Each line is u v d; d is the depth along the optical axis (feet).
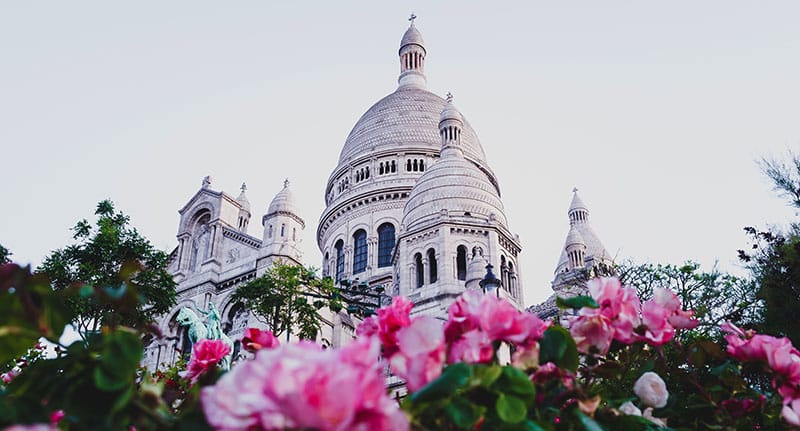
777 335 73.26
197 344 21.80
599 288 18.31
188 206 220.84
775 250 79.46
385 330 16.14
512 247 219.20
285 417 10.02
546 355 16.98
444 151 234.38
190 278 204.23
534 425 14.16
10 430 10.75
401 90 349.20
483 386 14.39
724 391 20.03
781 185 85.46
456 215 205.77
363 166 299.99
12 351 14.30
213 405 11.71
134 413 13.32
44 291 13.87
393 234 269.64
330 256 281.74
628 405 18.67
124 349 13.20
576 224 322.34
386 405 10.53
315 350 11.30
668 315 19.70
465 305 16.06
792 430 19.17
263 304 150.30
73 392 13.15
